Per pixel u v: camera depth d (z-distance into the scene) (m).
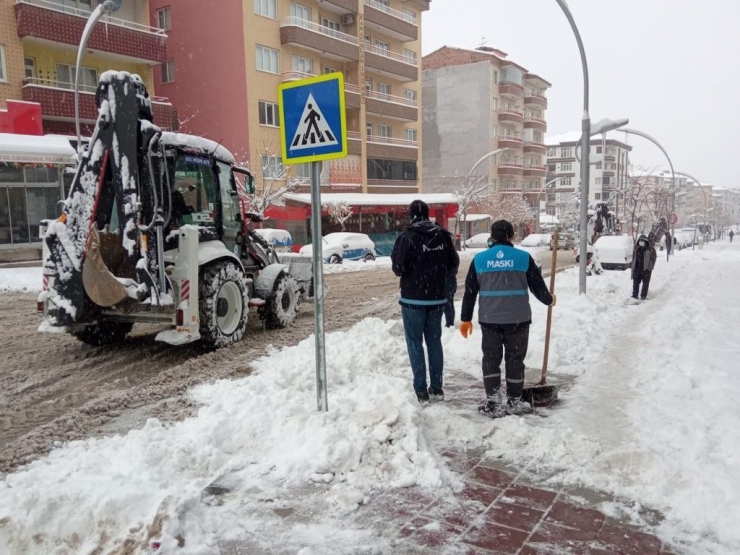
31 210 20.31
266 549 3.04
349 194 33.78
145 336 8.76
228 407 4.88
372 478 3.79
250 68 29.20
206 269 7.57
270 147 29.92
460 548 3.05
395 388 5.11
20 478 3.59
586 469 3.91
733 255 32.03
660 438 4.32
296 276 10.93
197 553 2.90
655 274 19.05
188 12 30.44
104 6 13.74
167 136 7.41
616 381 5.99
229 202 8.80
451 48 57.72
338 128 4.34
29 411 5.37
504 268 5.01
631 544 3.08
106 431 4.75
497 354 5.07
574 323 8.61
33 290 14.20
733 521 3.16
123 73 6.68
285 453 4.11
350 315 10.79
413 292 5.30
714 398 5.20
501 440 4.36
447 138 58.41
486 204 54.03
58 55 23.89
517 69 60.09
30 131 20.17
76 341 8.44
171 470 3.85
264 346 7.94
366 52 36.41
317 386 4.68
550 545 3.08
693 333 8.58
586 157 11.41
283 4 30.91
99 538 2.99
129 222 6.67
